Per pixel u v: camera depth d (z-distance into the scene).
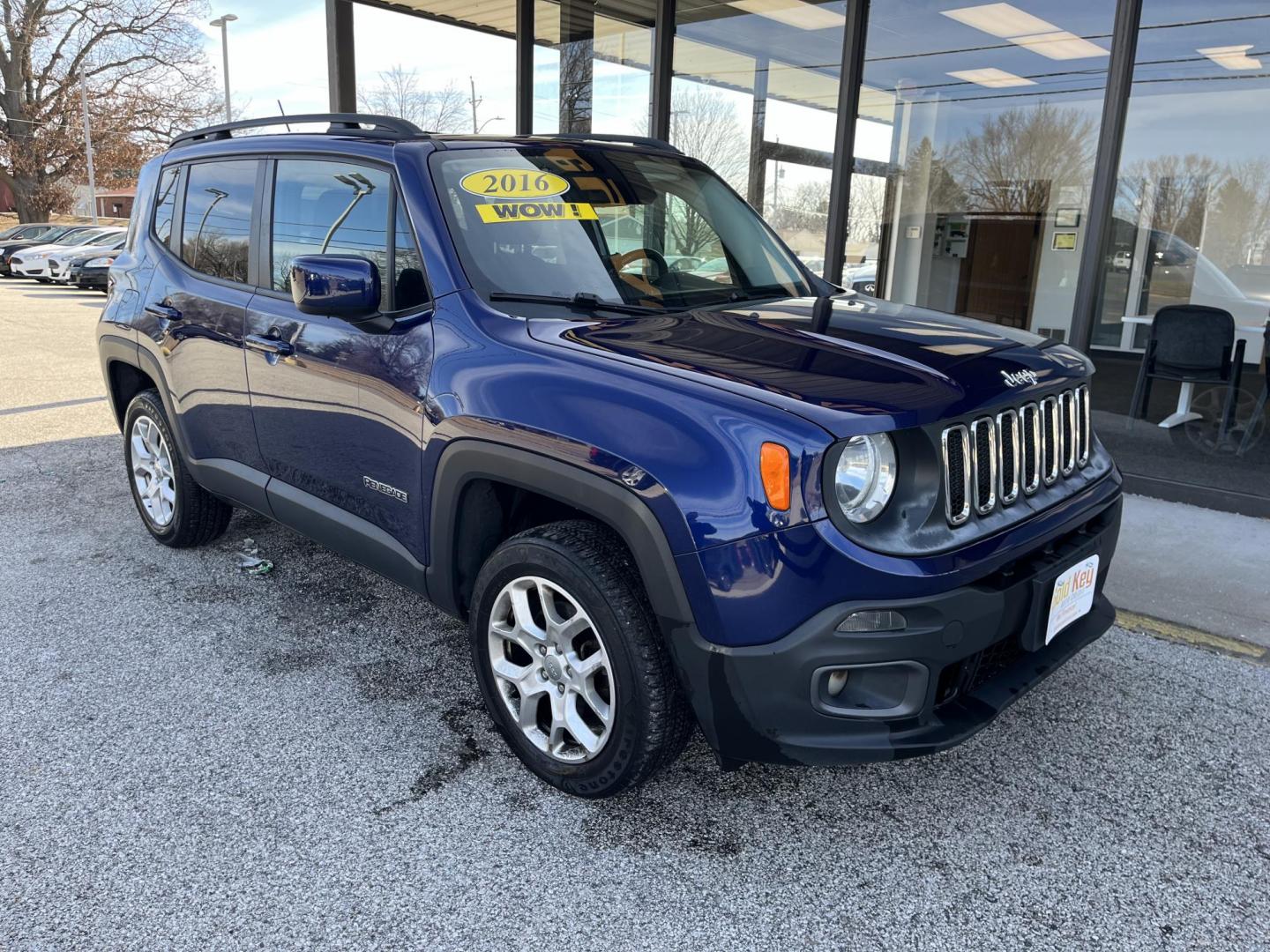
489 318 2.58
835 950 1.99
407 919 2.08
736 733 2.14
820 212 6.78
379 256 2.89
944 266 6.89
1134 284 5.49
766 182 7.14
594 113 8.28
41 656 3.31
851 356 2.32
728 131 7.32
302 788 2.56
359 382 2.86
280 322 3.20
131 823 2.40
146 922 2.06
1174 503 5.07
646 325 2.59
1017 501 2.34
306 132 3.37
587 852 2.30
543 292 2.72
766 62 6.94
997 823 2.42
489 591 2.56
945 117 6.64
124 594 3.85
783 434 1.99
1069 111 6.12
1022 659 2.39
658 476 2.10
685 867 2.25
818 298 3.14
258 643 3.43
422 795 2.53
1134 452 5.47
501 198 2.88
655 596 2.14
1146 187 5.46
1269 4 5.02
